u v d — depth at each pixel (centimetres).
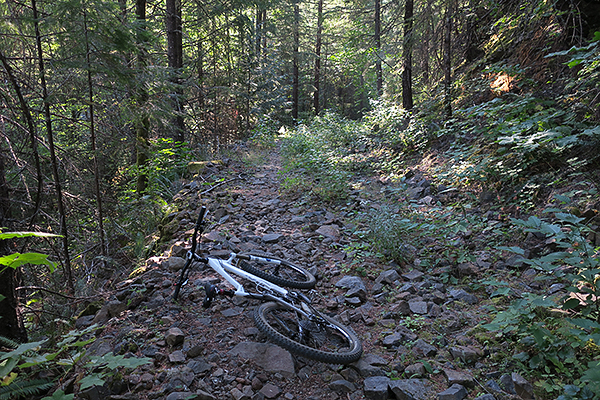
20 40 511
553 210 340
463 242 528
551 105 629
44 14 488
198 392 283
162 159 882
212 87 1250
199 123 1294
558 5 712
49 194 558
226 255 508
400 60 1218
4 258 196
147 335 354
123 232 684
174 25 1107
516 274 432
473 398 280
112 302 403
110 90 606
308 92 3116
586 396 258
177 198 791
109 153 712
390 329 370
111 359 276
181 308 399
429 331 362
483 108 695
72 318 423
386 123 1099
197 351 330
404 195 724
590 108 553
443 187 702
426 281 445
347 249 538
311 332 351
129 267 578
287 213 708
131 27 544
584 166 520
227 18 1250
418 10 1071
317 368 321
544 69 715
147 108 667
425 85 1195
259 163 1129
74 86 545
